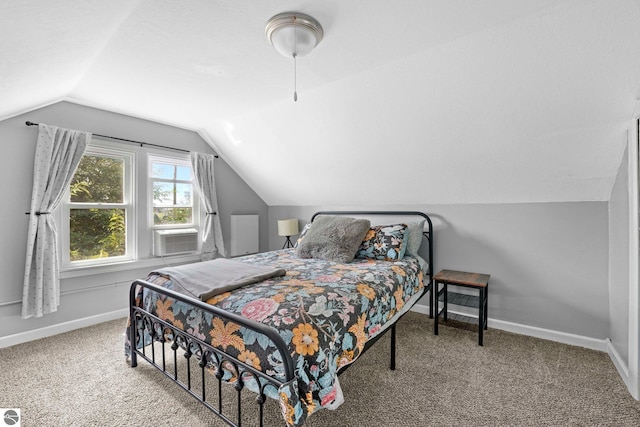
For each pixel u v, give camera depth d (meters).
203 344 1.36
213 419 1.48
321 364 1.18
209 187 3.47
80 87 2.23
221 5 1.33
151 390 1.70
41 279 2.25
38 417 1.48
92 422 1.45
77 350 2.16
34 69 1.58
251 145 3.28
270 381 1.11
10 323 2.23
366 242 2.64
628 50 1.42
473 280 2.40
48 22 1.18
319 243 2.59
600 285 2.20
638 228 1.61
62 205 2.50
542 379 1.81
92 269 2.61
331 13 1.38
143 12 1.37
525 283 2.50
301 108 2.53
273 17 1.41
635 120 1.64
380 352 2.16
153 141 3.04
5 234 2.20
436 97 2.01
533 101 1.81
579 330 2.28
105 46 1.67
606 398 1.63
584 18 1.36
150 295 1.80
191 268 1.96
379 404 1.59
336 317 1.36
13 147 2.22
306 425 1.43
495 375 1.86
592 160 2.00
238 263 2.11
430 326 2.64
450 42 1.63
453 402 1.61
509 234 2.56
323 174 3.24
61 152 2.38
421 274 2.53
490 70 1.73
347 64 1.88
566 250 2.32
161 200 3.17
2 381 1.78
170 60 1.83
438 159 2.49
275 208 4.26
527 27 1.46
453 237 2.85
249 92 2.32
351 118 2.44
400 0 1.29
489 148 2.22
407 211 3.07
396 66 1.88
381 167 2.83
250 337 1.24
